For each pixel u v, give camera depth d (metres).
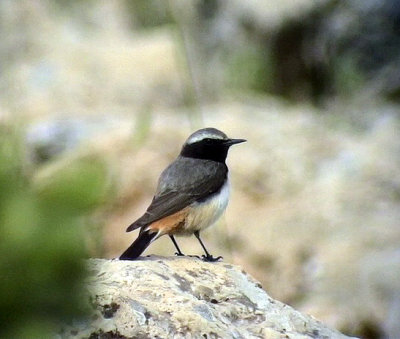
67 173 3.29
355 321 13.62
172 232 9.14
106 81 19.62
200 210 9.21
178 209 9.06
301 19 21.11
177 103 19.75
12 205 3.17
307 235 14.85
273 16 21.16
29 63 19.89
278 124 17.78
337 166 16.42
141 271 7.20
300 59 21.14
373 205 15.52
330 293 14.00
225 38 21.30
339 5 21.17
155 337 6.16
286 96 21.06
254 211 15.21
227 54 21.16
